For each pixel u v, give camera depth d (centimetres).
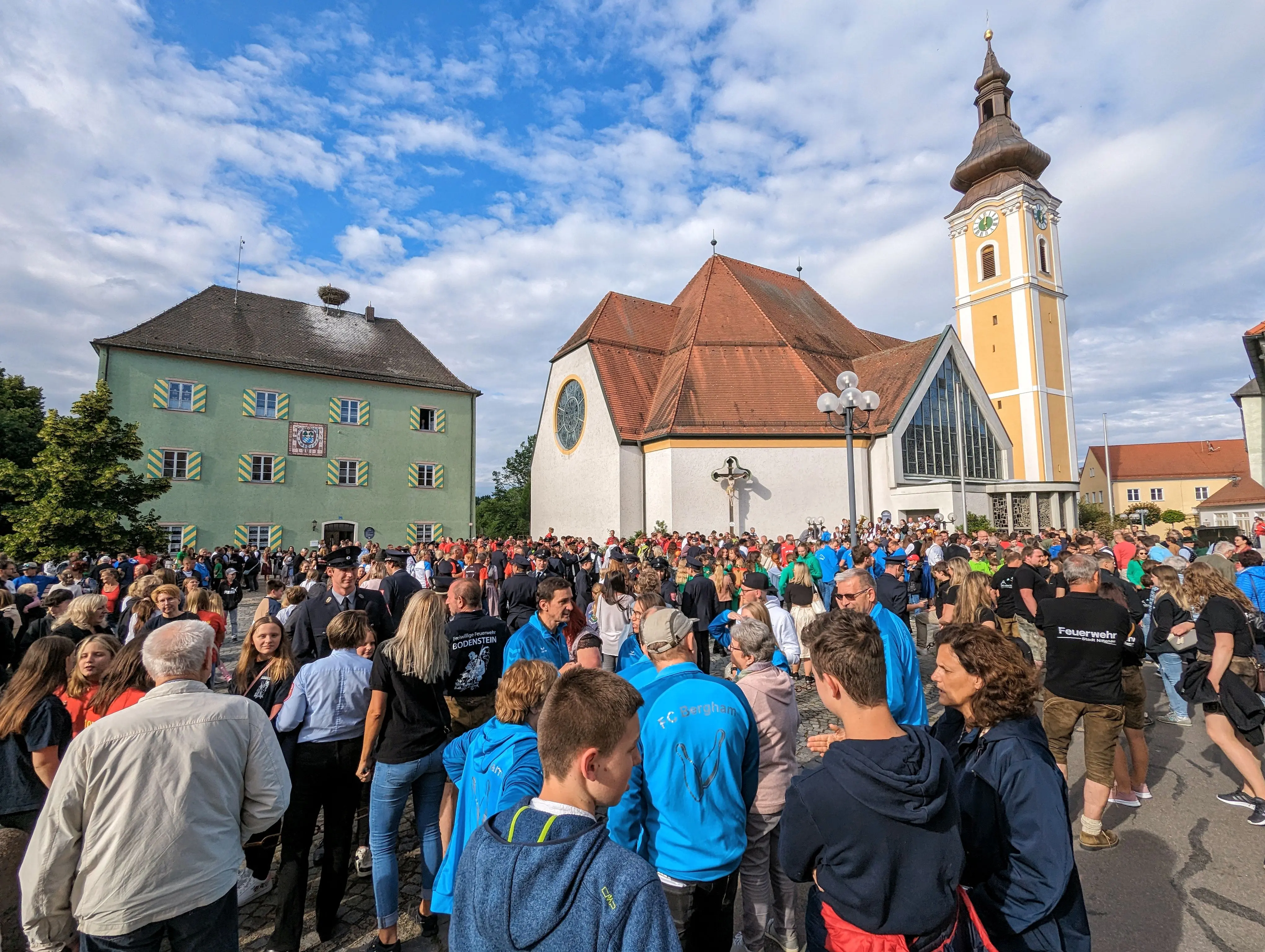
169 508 3097
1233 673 517
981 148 4812
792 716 374
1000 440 3450
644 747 306
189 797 270
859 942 214
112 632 826
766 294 3809
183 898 263
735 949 369
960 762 272
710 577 1223
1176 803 557
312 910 448
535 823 174
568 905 159
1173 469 7556
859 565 1166
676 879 291
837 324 4072
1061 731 499
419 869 495
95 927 253
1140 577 1146
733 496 2862
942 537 1759
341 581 665
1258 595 768
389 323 4109
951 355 3338
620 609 825
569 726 181
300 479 3459
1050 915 225
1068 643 492
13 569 1167
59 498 2147
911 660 443
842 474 3009
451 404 3981
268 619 486
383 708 397
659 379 3412
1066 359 4628
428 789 414
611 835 305
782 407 3077
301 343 3625
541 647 509
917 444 3133
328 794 407
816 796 222
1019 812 232
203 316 3416
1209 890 424
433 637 401
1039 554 1046
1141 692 566
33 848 255
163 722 273
